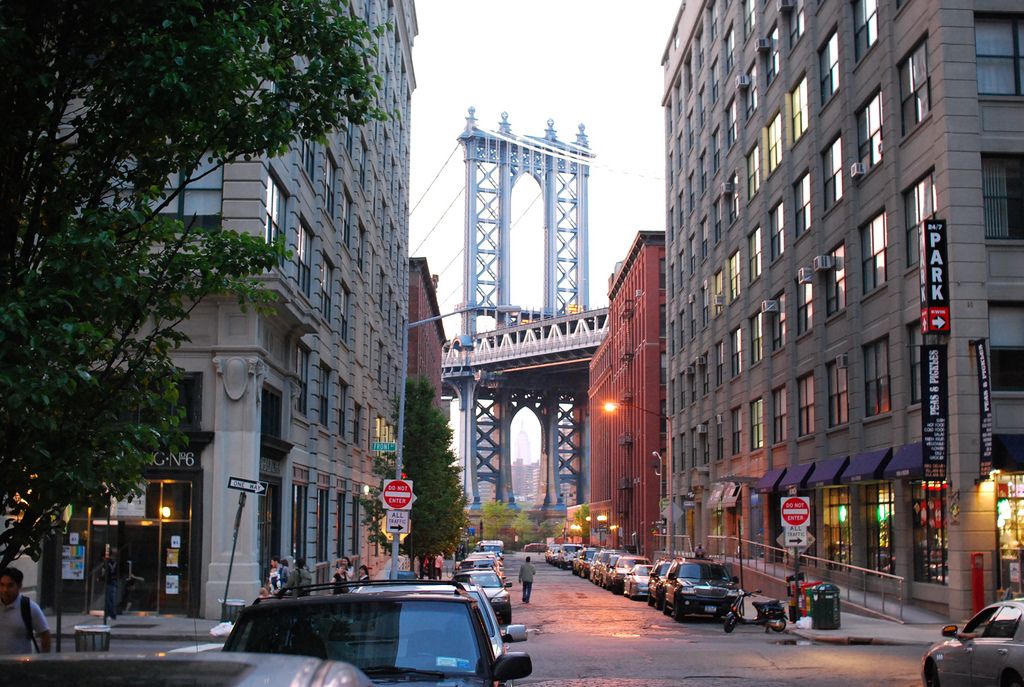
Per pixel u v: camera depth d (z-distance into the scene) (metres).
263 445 27.94
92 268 8.49
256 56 9.85
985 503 27.34
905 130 32.28
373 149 49.09
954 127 28.73
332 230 37.94
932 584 30.12
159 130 9.15
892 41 32.91
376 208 51.34
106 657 3.69
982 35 29.38
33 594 25.61
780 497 45.88
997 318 28.44
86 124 9.38
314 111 10.17
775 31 46.94
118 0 8.72
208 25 8.99
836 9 37.84
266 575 29.31
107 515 26.67
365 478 49.31
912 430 31.27
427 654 7.42
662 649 23.08
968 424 27.69
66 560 26.47
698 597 31.11
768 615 27.70
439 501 46.25
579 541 151.12
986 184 28.89
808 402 41.81
